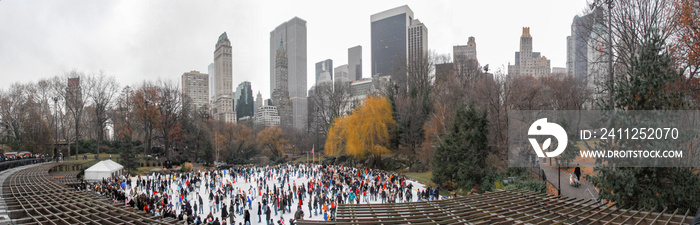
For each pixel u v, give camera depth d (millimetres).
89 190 33219
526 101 40812
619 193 16438
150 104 70312
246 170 49781
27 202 23531
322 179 43500
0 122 68312
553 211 16250
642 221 14141
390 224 14688
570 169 32750
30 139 65188
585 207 16453
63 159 61062
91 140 75062
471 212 16281
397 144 57219
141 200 27953
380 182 37375
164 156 76750
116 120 86000
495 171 34531
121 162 56438
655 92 15703
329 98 84125
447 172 35000
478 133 33844
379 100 56938
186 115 79812
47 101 74062
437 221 15109
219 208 32469
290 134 101688
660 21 25453
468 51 141875
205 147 71188
